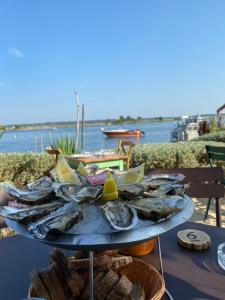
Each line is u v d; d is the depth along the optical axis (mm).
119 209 837
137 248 1141
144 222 812
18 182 3982
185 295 930
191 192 1827
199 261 1119
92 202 892
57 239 740
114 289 872
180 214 881
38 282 863
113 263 957
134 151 4613
